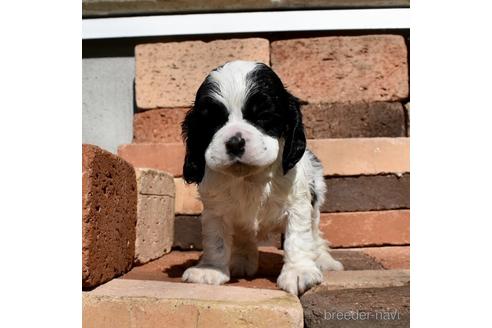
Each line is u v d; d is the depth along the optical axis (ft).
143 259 3.09
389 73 3.79
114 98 3.95
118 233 2.77
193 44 3.82
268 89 2.55
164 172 3.42
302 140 2.67
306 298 2.42
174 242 3.63
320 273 2.61
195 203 3.63
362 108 3.76
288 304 2.30
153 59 3.83
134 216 2.99
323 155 3.59
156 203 3.29
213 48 3.80
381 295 2.45
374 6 3.87
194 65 3.81
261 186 2.67
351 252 3.44
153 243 3.24
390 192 3.58
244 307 2.27
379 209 3.58
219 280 2.61
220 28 3.86
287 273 2.57
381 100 3.78
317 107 3.76
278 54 3.81
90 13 3.92
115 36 3.87
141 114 3.83
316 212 3.01
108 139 3.94
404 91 3.78
